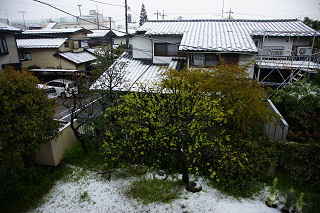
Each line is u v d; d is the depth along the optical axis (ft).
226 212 20.01
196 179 24.44
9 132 19.92
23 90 21.90
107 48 56.29
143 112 22.30
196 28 47.60
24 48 66.54
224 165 22.91
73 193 22.89
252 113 26.22
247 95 26.71
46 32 73.67
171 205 21.04
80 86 31.45
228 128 29.48
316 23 57.77
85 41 81.05
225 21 51.80
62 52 70.08
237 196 21.89
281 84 36.65
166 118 22.35
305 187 22.03
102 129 28.32
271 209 20.13
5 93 20.68
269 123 28.68
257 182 23.32
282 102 31.01
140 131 23.39
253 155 24.30
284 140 25.54
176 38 46.78
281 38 44.39
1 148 20.56
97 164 27.37
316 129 24.93
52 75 67.10
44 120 23.24
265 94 30.96
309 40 44.29
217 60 39.86
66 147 28.55
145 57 51.57
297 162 22.50
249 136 26.73
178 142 21.91
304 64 38.01
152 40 47.21
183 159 22.95
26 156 23.79
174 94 22.74
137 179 24.77
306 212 19.17
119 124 26.03
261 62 38.52
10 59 54.49
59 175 25.48
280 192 21.95
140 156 25.79
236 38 41.14
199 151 22.39
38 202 21.70
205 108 22.63
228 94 27.45
